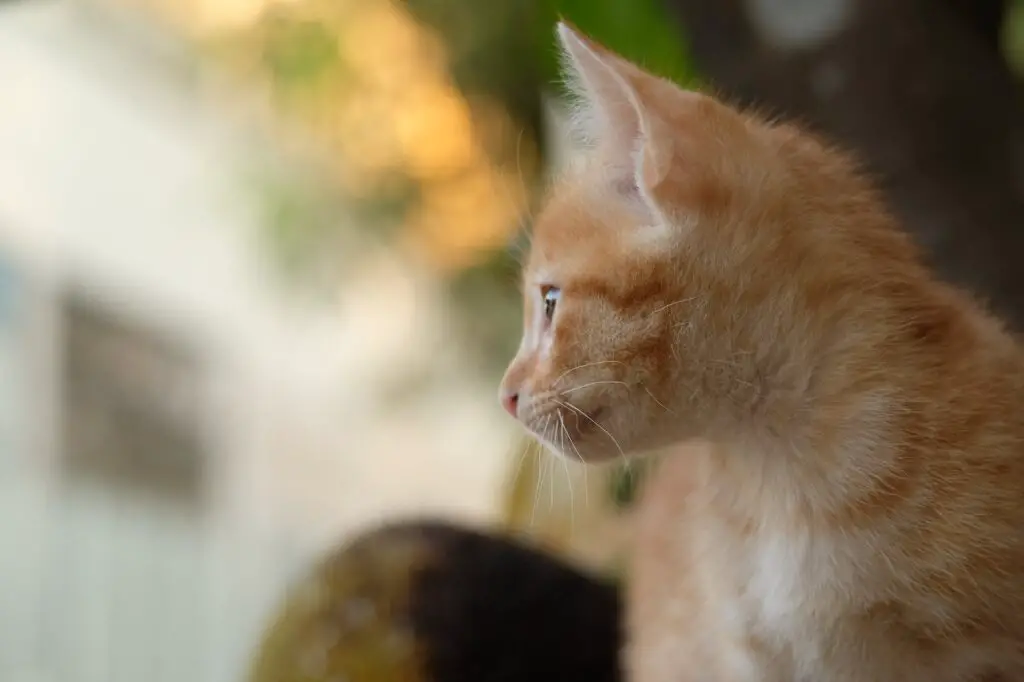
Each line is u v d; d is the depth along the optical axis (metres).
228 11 0.91
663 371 0.58
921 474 0.57
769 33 0.68
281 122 0.96
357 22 0.87
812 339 0.57
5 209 0.83
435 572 0.68
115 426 0.91
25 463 0.84
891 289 0.58
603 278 0.58
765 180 0.58
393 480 1.07
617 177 0.59
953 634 0.57
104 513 0.89
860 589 0.57
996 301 0.67
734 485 0.59
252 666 0.67
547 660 0.67
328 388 1.08
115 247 0.93
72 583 0.85
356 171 0.92
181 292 1.00
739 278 0.57
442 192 0.89
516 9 0.80
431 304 1.00
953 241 0.68
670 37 0.69
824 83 0.68
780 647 0.59
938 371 0.57
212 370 1.03
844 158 0.60
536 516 0.76
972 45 0.69
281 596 0.72
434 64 0.84
